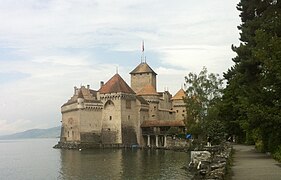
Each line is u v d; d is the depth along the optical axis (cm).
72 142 14650
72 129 14762
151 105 15325
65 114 15575
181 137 12838
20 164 8531
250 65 3881
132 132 14312
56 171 6606
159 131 13900
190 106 10338
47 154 11975
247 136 7056
